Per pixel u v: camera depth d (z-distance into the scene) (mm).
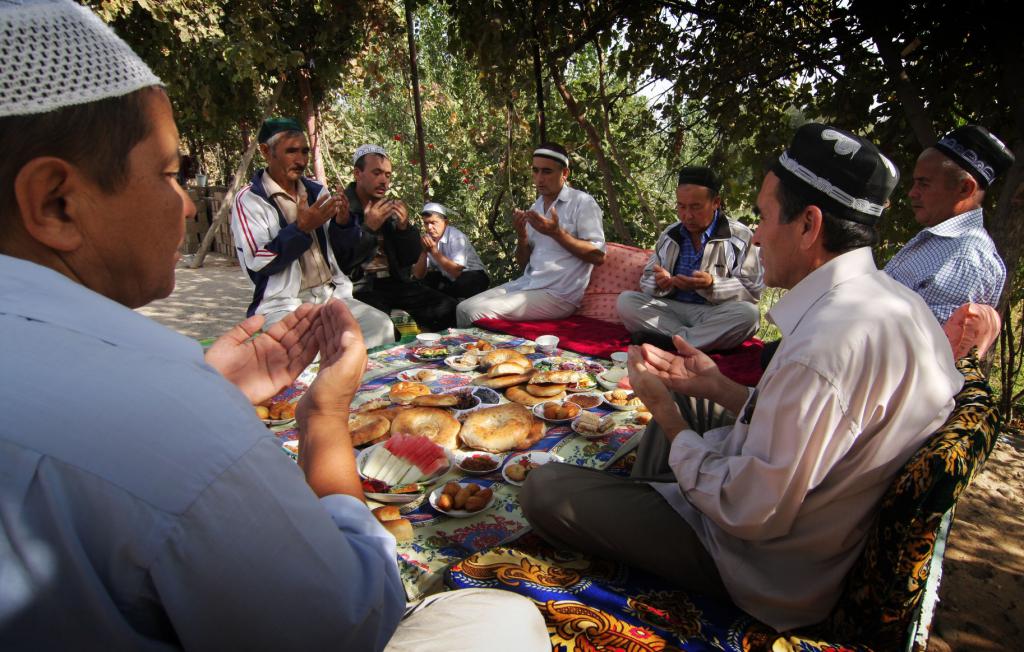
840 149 1493
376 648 799
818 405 1352
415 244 5270
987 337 2064
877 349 1355
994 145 2658
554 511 1832
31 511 564
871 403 1358
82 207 693
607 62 6645
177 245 807
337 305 1330
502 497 2191
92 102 664
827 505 1459
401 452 2260
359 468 2201
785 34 4695
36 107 631
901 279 2844
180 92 7598
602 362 3793
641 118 5824
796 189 1552
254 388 1293
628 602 1677
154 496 590
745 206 5520
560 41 5527
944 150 2707
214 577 621
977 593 2812
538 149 5055
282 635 677
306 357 1324
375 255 5293
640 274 5121
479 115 8156
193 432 618
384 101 10938
